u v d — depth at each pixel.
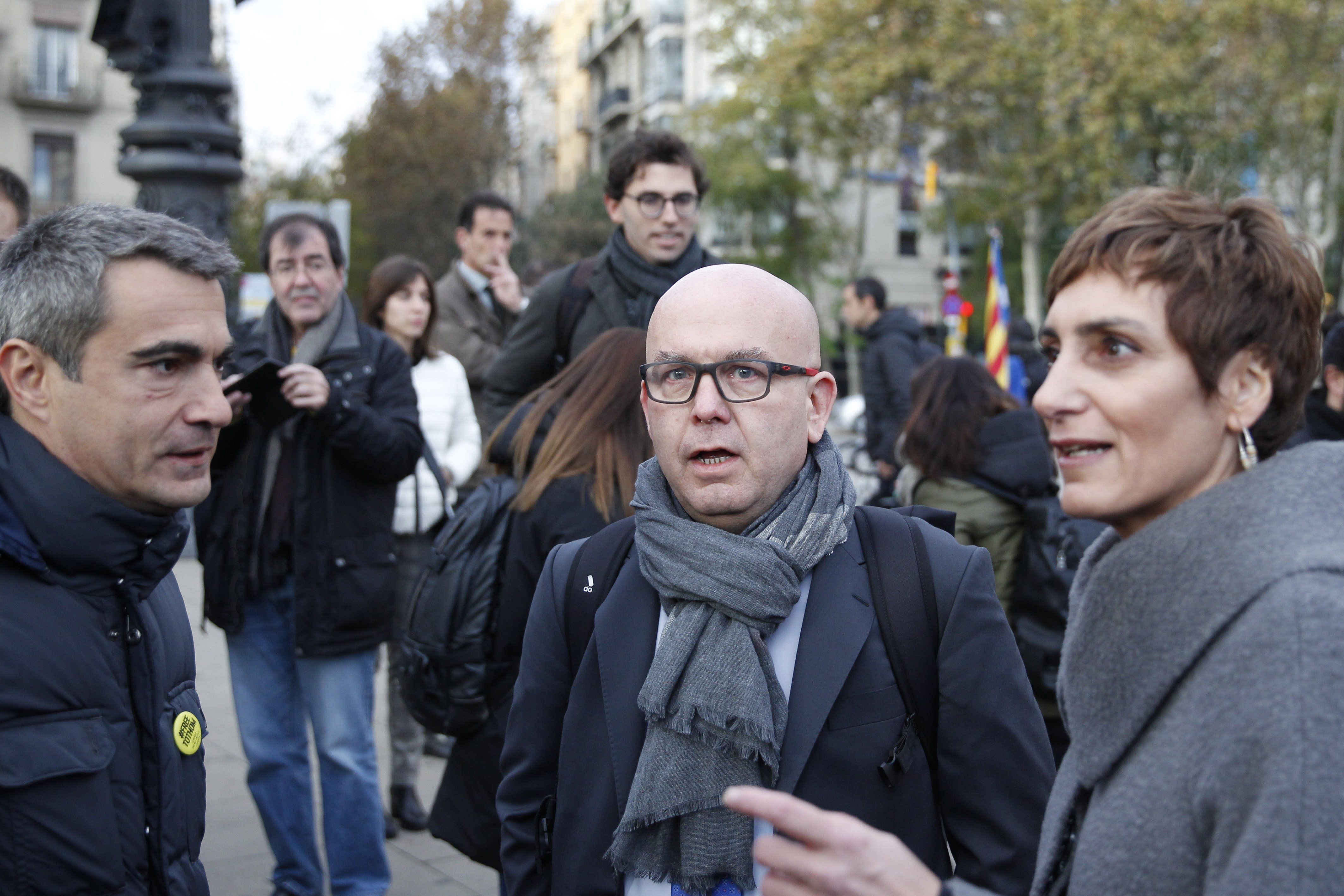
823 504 1.65
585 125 57.00
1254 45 21.50
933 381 3.45
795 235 31.73
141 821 1.59
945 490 3.38
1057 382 1.18
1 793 1.45
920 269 39.62
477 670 2.58
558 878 1.68
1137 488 1.14
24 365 1.56
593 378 2.66
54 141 31.08
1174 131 22.69
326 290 3.52
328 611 3.20
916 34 24.41
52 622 1.52
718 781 1.53
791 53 25.73
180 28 6.23
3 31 30.28
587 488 2.55
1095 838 1.09
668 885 1.59
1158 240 1.13
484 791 2.60
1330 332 3.54
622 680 1.67
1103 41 21.59
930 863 1.61
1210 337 1.10
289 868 3.32
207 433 1.64
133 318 1.55
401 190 33.12
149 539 1.62
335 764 3.25
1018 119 24.64
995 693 1.63
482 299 5.50
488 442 3.12
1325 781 0.92
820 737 1.58
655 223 3.40
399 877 3.71
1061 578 3.07
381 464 3.28
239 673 3.33
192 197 6.30
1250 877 0.93
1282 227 1.14
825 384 1.73
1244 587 1.02
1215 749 1.00
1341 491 1.06
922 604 1.64
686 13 43.41
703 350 1.62
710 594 1.57
